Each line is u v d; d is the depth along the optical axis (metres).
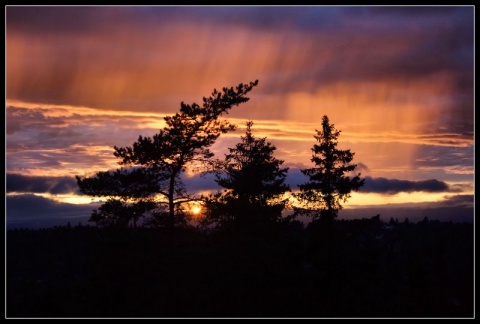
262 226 33.50
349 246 34.88
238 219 33.81
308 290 31.23
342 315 29.61
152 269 30.56
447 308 33.34
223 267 30.30
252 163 39.28
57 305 29.81
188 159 32.09
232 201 33.44
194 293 29.66
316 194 36.97
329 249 34.09
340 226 35.78
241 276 30.06
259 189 39.06
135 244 30.58
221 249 30.80
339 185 36.75
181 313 28.23
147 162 31.59
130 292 29.61
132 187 31.39
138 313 28.23
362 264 34.41
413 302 33.84
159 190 31.44
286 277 30.75
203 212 32.84
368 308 31.48
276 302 29.69
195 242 32.44
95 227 31.28
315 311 29.64
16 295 32.41
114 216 31.20
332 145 37.22
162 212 31.47
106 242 30.28
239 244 31.00
